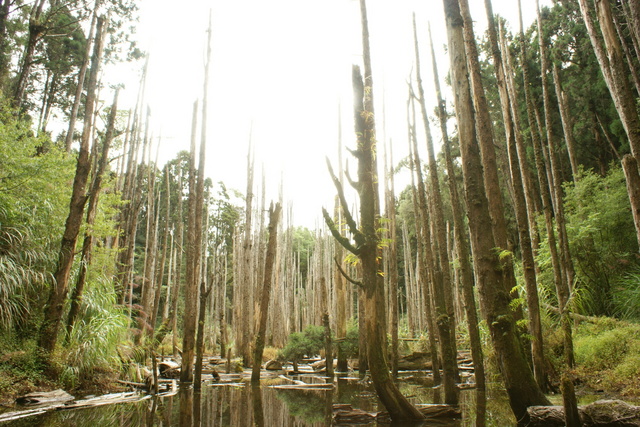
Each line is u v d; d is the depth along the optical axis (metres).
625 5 8.83
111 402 8.30
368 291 6.49
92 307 10.31
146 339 14.93
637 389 6.98
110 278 11.81
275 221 12.09
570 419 4.66
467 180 6.32
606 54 6.29
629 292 10.70
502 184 21.19
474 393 9.40
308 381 12.87
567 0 17.34
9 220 9.37
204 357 21.56
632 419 4.91
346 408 7.03
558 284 9.16
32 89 20.92
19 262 9.01
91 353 9.36
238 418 6.98
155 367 9.62
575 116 17.25
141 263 33.41
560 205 10.71
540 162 9.62
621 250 12.22
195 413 7.39
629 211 12.05
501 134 20.91
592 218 11.98
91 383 9.29
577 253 12.53
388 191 16.14
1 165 9.75
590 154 17.84
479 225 6.10
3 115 11.24
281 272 29.19
